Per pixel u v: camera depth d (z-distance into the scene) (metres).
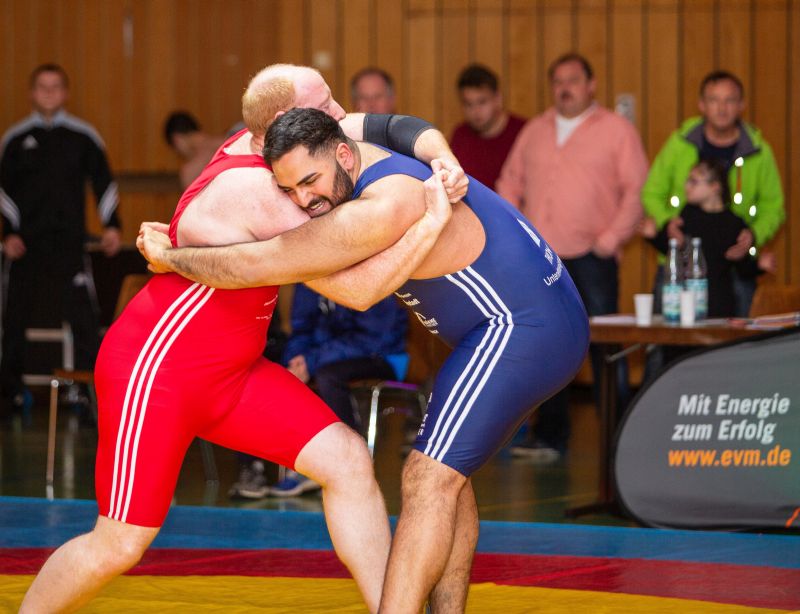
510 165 16.61
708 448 10.70
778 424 10.52
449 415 6.59
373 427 13.62
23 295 19.06
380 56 22.45
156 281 6.71
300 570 9.09
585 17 21.66
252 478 12.67
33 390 20.97
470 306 6.64
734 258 13.35
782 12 21.03
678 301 11.90
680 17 21.31
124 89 23.48
